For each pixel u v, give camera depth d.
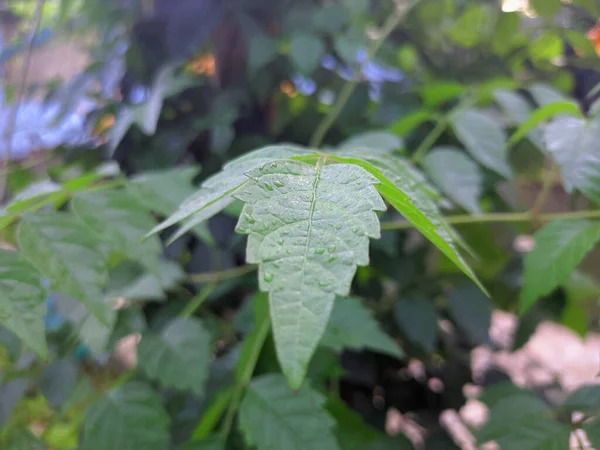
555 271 0.22
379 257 0.35
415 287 0.36
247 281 0.35
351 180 0.11
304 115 0.40
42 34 0.47
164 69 0.36
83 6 0.43
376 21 0.42
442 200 0.21
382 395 0.39
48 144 0.44
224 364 0.29
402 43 0.42
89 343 0.26
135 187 0.24
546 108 0.23
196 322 0.28
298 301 0.09
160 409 0.25
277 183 0.11
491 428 0.22
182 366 0.26
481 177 0.33
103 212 0.21
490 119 0.31
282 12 0.38
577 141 0.20
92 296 0.18
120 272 0.32
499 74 0.42
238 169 0.13
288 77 0.39
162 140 0.38
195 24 0.37
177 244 0.36
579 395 0.22
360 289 0.36
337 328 0.26
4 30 0.55
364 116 0.40
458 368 0.40
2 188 0.42
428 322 0.34
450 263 0.37
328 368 0.29
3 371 0.30
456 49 0.44
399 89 0.40
